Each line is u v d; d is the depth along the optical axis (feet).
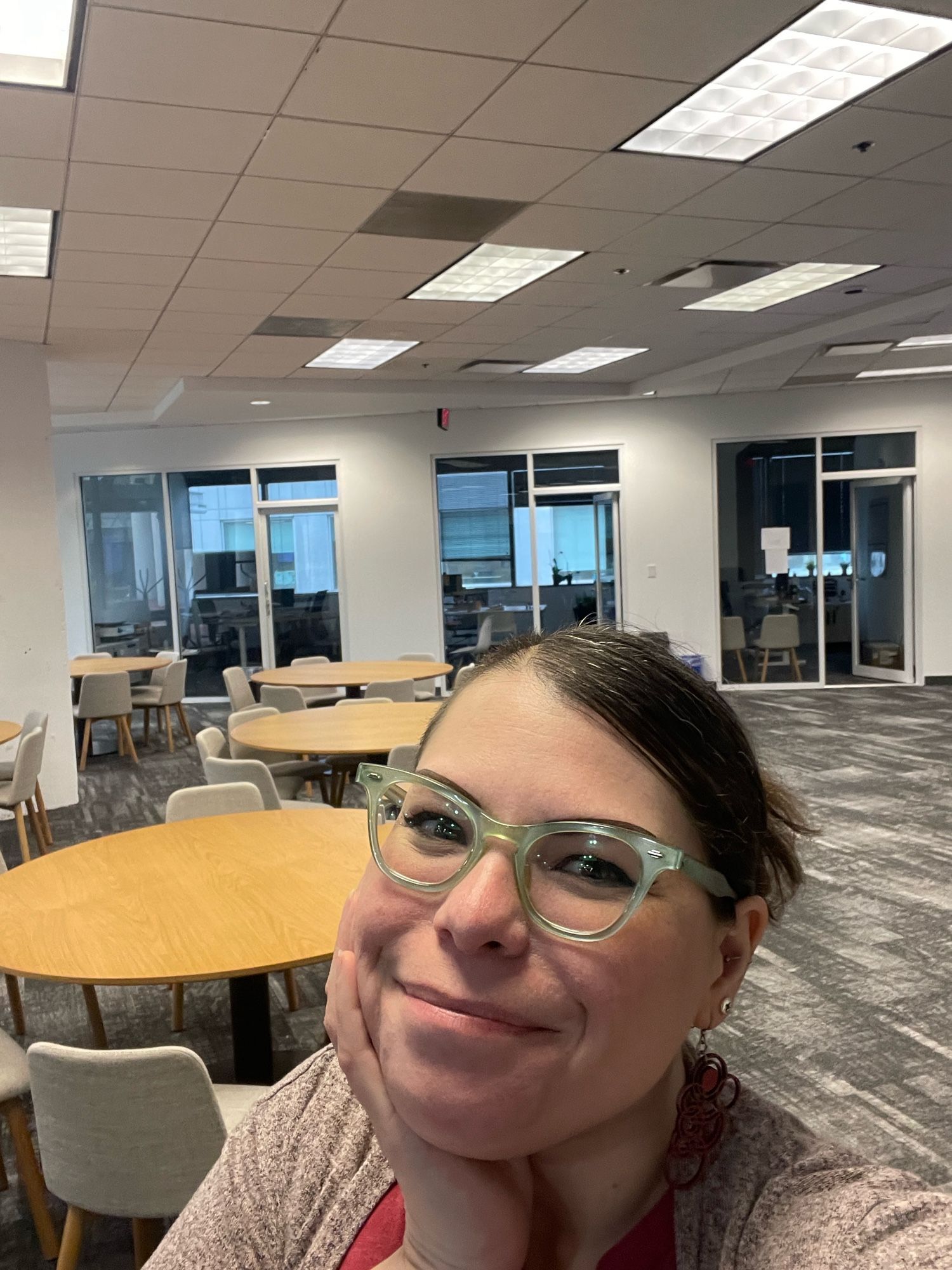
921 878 13.87
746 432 32.94
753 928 1.90
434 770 1.78
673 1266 1.76
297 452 34.12
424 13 8.89
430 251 15.87
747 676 33.68
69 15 8.82
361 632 34.58
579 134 11.60
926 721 26.07
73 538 34.78
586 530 34.12
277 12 8.79
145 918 6.80
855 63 10.54
